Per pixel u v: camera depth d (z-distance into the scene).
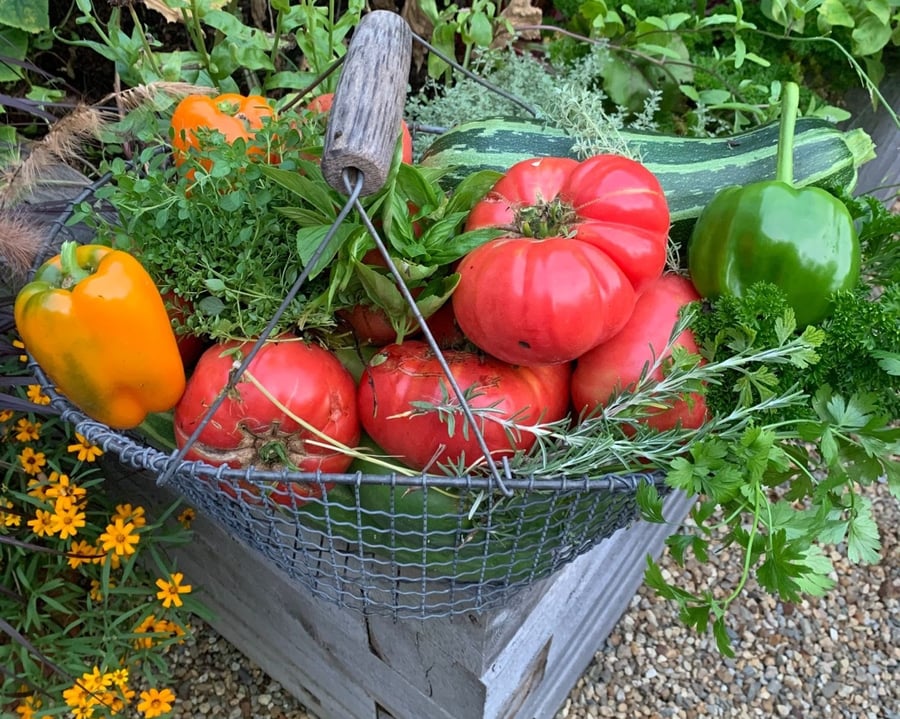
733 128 1.32
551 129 0.97
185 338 0.78
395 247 0.67
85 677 1.02
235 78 1.36
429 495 0.71
